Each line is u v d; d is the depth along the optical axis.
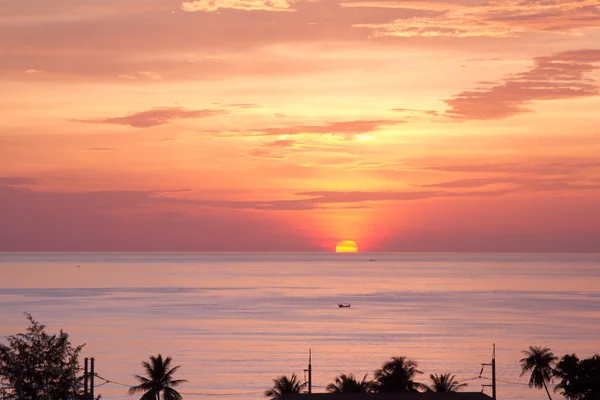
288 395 102.88
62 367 92.56
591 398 126.00
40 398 90.69
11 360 90.31
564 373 135.00
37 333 93.50
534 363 187.00
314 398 101.69
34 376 90.44
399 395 102.00
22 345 91.19
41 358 91.38
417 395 101.88
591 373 130.12
